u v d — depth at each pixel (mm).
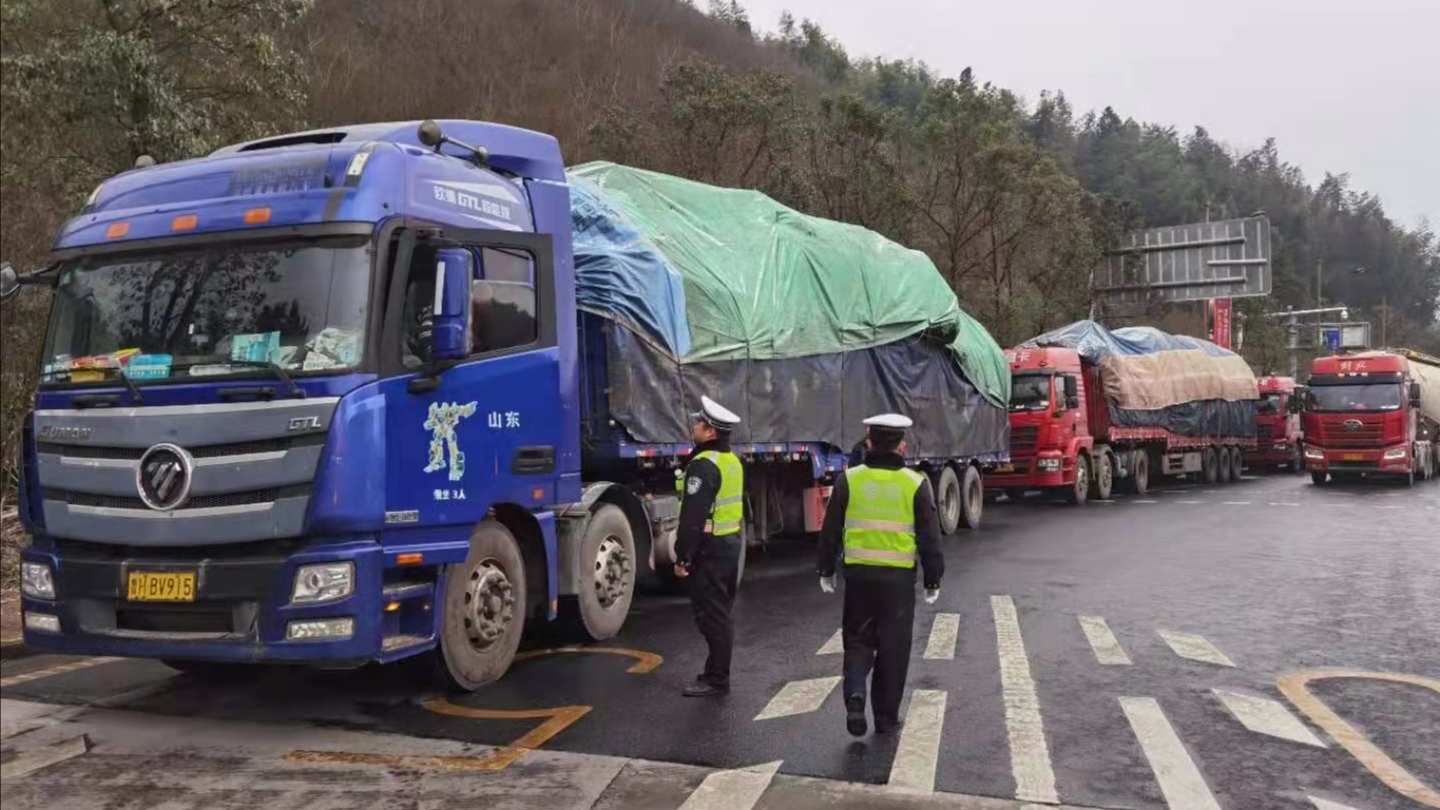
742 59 57500
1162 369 24547
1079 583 10977
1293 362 64375
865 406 13289
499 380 6652
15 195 11234
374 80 33688
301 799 4852
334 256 5699
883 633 5746
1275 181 134625
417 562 5875
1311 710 6270
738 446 10602
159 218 5988
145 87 10312
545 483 7113
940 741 5645
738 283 10945
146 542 5527
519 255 7000
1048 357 20734
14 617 8938
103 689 6848
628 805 4746
